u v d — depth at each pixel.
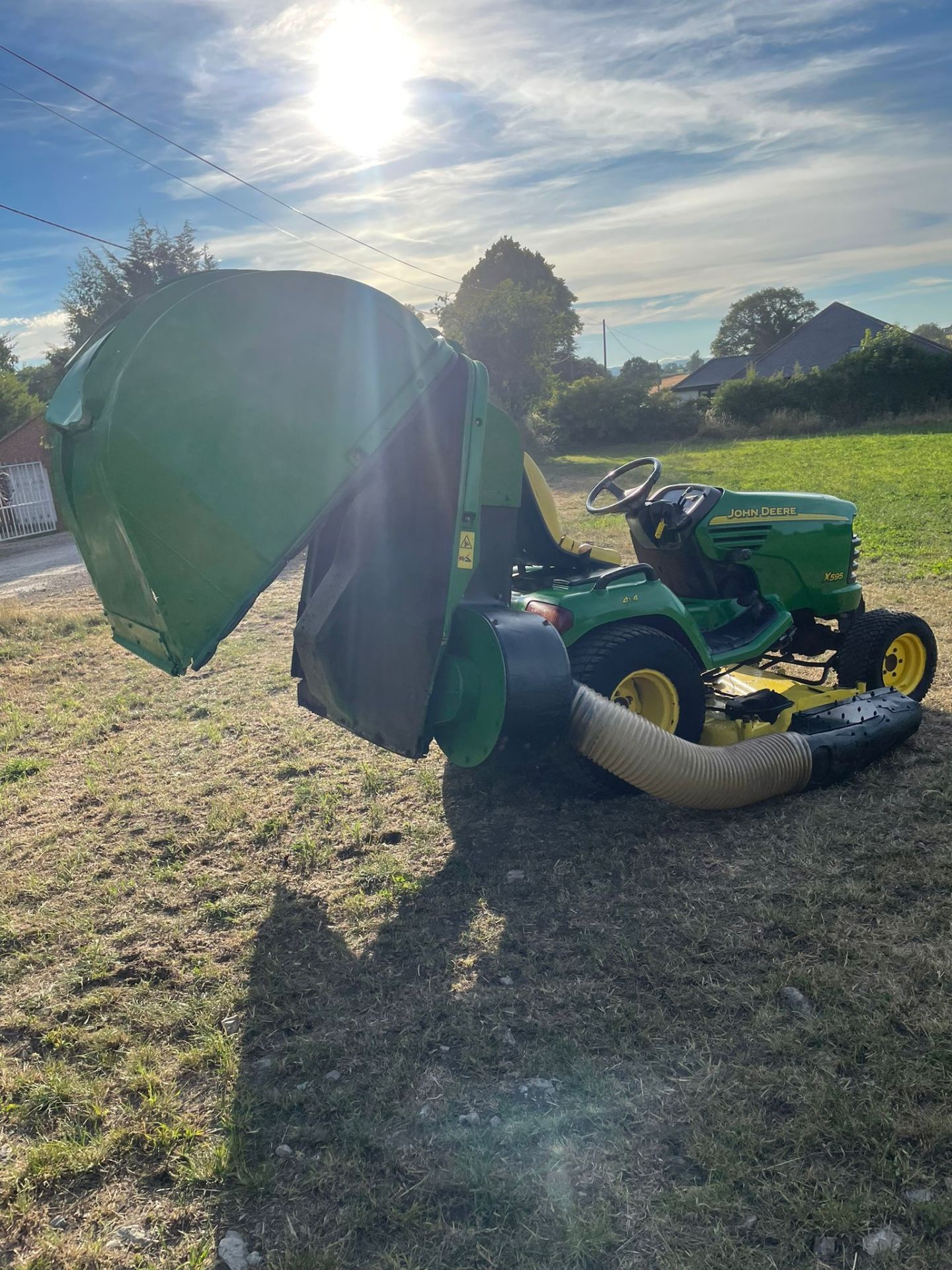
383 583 3.59
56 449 3.46
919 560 9.37
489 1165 2.30
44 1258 2.13
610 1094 2.51
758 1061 2.59
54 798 4.93
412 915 3.52
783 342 51.84
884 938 3.10
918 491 14.41
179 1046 2.87
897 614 5.35
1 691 7.16
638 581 4.32
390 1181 2.29
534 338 29.58
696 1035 2.71
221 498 2.99
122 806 4.69
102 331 3.67
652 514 5.14
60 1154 2.42
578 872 3.74
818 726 4.47
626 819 4.19
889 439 26.72
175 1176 2.35
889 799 4.16
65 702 6.69
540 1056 2.67
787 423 33.78
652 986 2.97
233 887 3.83
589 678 3.93
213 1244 2.15
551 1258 2.05
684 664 4.21
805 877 3.55
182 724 6.00
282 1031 2.90
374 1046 2.79
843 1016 2.72
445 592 3.37
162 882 3.92
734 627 5.10
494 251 61.44
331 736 5.54
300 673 4.57
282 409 3.04
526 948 3.24
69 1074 2.75
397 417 3.16
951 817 3.94
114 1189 2.33
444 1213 2.19
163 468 2.91
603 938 3.26
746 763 4.00
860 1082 2.47
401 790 4.66
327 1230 2.17
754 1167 2.23
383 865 3.91
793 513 5.38
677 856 3.81
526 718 3.37
